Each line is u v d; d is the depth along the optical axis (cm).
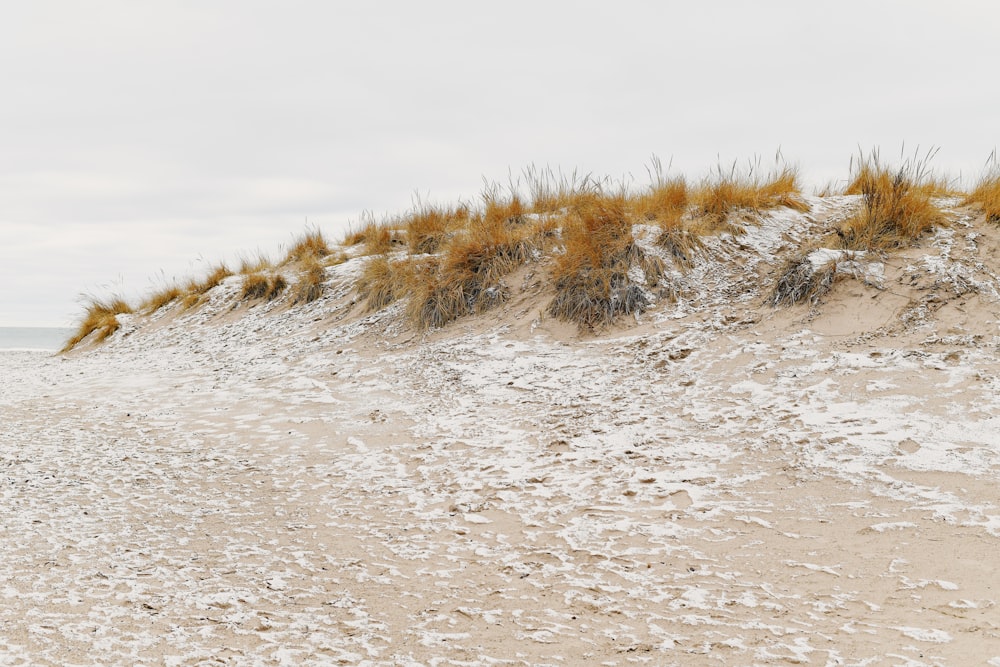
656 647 354
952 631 350
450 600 414
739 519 498
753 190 1141
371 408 849
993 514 459
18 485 630
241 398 965
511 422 743
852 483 525
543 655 351
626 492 561
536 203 1304
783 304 863
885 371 687
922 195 970
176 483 641
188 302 1728
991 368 655
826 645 347
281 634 373
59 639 359
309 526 536
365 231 1728
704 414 688
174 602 408
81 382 1224
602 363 852
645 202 1169
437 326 1084
